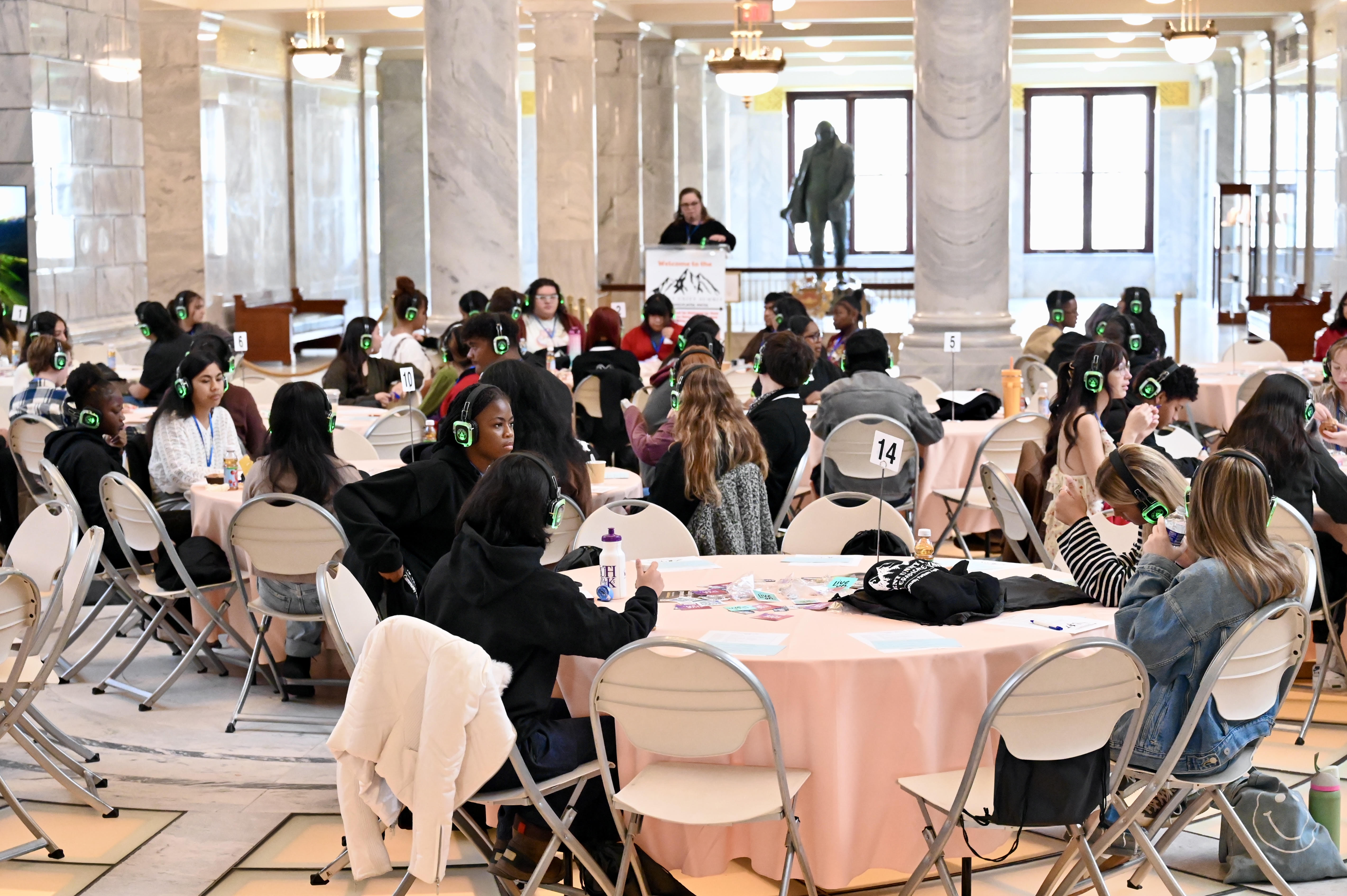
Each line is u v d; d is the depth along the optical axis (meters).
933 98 10.81
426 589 3.53
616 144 18.19
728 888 3.79
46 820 4.35
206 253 16.88
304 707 5.46
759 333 10.09
